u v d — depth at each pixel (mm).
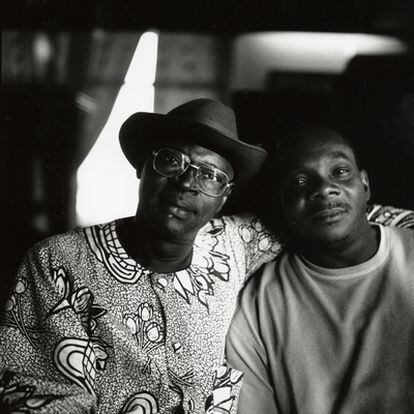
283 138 1390
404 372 1147
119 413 1074
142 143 1218
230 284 1263
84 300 1094
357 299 1247
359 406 1148
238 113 2379
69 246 1141
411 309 1195
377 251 1284
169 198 1074
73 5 2637
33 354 1054
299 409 1194
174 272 1173
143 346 1101
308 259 1322
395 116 2014
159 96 2744
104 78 2744
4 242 2473
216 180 1110
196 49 2652
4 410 962
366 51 2293
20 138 2582
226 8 2535
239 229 1398
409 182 1914
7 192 2518
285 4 2416
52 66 2668
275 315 1290
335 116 2229
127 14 2658
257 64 2539
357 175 1285
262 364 1292
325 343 1232
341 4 2311
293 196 1274
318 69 2434
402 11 2184
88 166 2809
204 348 1162
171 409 1102
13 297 1106
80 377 1017
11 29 2600
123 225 1199
